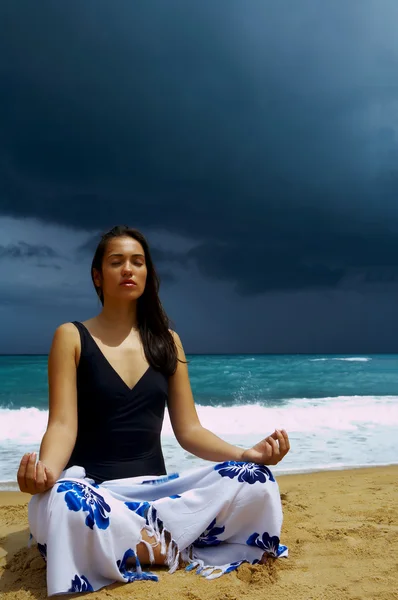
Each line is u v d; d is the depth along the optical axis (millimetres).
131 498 2793
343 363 33781
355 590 2523
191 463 6141
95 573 2551
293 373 24812
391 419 10320
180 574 2674
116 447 2939
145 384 3031
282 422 9953
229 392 17422
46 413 10930
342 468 6109
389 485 5059
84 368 2975
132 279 3090
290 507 4117
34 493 2498
